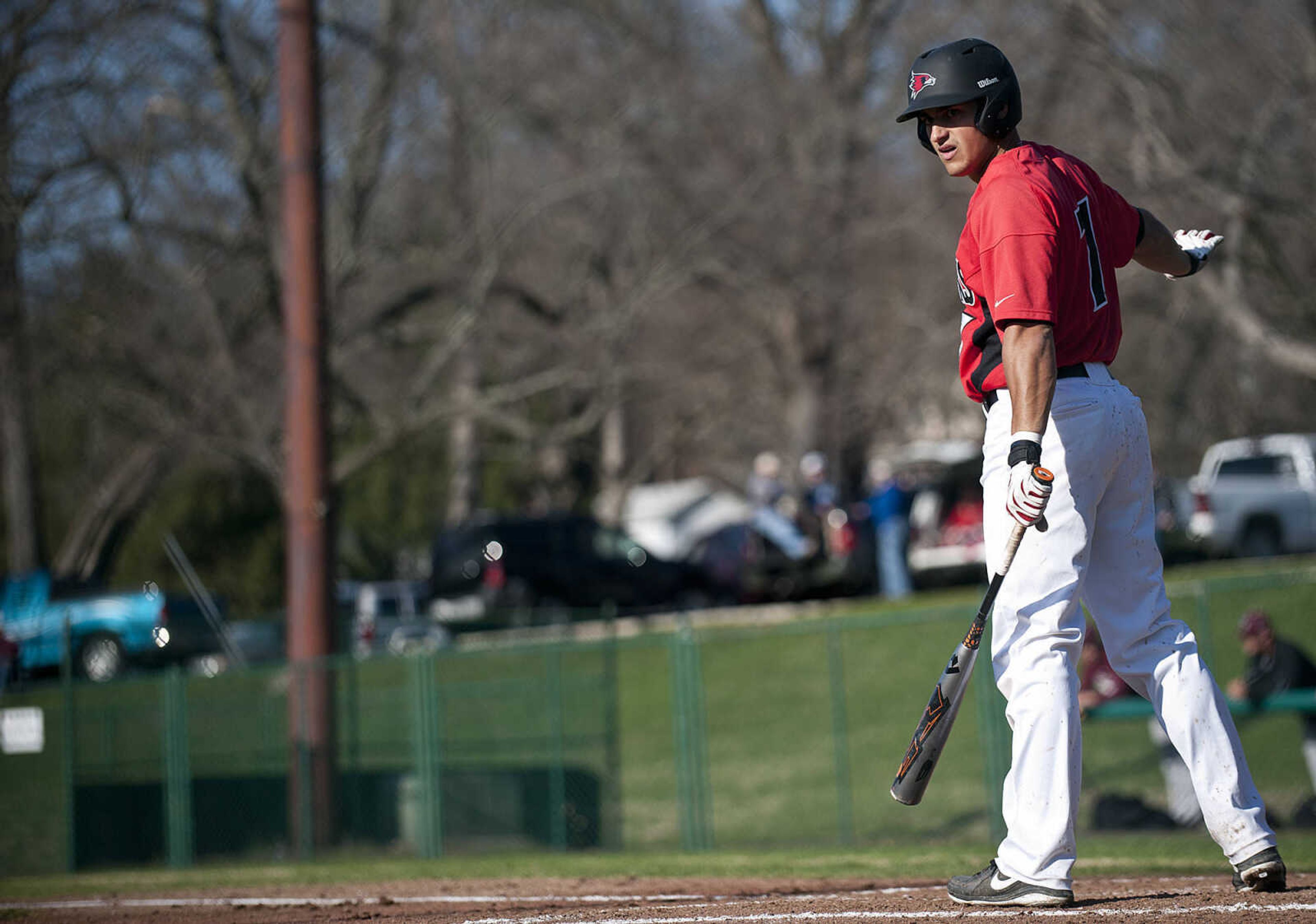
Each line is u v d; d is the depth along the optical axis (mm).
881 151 102875
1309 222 62031
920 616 46094
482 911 17281
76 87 61531
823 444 108812
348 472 77938
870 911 14648
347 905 19375
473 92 80750
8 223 60938
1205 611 45844
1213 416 92188
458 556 92250
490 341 90875
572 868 30266
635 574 95062
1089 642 40750
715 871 27281
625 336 92688
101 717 55469
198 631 68875
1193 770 14602
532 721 63969
